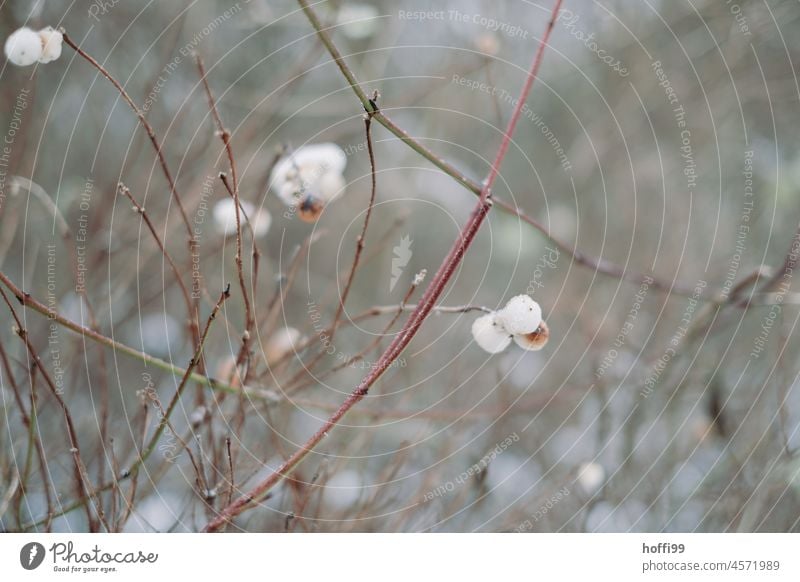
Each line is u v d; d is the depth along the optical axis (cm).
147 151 95
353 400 77
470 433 92
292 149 91
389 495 87
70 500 85
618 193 108
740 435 90
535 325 78
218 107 96
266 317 83
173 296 94
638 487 90
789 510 88
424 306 76
